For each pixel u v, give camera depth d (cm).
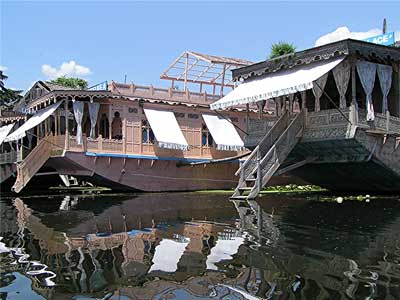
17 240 930
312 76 1590
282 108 2136
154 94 2552
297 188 2420
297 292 574
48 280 634
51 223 1194
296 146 1848
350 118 1617
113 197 2109
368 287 589
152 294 570
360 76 1661
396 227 1061
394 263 710
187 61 2775
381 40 2236
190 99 2658
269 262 723
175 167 2581
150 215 1335
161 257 764
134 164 2472
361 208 1444
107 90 2434
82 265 713
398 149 1733
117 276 651
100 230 1059
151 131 2553
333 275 645
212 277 642
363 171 1862
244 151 2748
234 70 2075
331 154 1797
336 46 1622
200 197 2027
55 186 3159
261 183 1716
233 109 2773
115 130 2555
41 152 2380
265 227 1074
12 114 3272
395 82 1827
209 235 972
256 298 554
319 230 1024
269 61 1892
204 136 2717
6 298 561
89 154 2333
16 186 2345
